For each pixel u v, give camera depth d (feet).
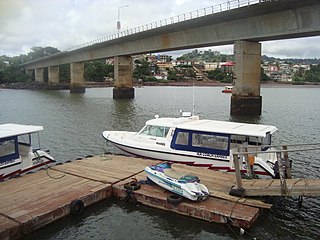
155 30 176.96
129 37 205.98
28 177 46.55
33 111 161.38
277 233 36.14
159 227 36.91
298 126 116.98
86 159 56.54
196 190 38.78
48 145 81.92
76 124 116.67
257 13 121.70
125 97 242.99
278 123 122.93
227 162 51.72
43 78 494.18
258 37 128.36
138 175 47.85
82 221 37.93
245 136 52.49
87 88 434.30
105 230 36.27
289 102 229.25
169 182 40.96
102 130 103.60
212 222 36.81
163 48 183.93
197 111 163.02
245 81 139.44
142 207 41.14
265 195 39.55
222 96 289.94
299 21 112.47
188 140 54.80
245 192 40.04
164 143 57.11
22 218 33.99
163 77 629.51
